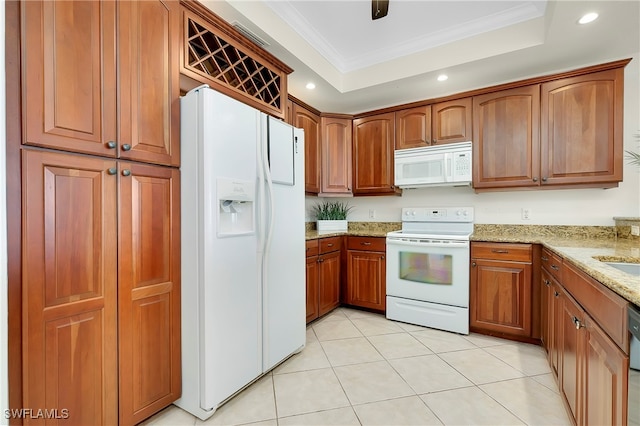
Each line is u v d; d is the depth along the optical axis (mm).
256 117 1773
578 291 1315
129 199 1348
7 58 1001
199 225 1487
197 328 1507
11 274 1021
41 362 1089
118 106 1303
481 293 2506
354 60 2939
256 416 1526
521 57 2363
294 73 2641
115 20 1298
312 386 1791
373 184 3279
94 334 1236
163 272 1487
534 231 2740
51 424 1115
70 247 1162
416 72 2682
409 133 3055
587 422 1153
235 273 1629
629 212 2389
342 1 2117
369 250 3053
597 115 2248
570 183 2340
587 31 2004
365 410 1569
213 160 1495
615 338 918
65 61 1139
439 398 1665
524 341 2375
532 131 2475
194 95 1511
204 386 1484
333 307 3055
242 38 1938
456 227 3068
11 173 1014
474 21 2344
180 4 1604
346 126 3393
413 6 2164
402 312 2822
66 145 1138
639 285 850
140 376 1396
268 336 1870
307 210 3566
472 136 2725
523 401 1630
